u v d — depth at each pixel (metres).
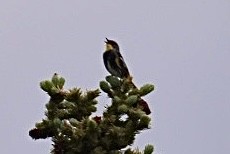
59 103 9.14
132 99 9.08
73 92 9.09
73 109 9.10
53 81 9.37
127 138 8.82
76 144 8.62
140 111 8.97
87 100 9.12
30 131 8.88
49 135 8.87
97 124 8.55
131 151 8.88
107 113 9.07
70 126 8.70
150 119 8.95
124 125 9.04
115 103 9.12
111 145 8.70
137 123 8.95
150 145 9.02
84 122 8.65
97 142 8.59
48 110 9.07
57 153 8.70
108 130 8.70
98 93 9.16
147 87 9.53
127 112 8.99
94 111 9.16
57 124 8.69
